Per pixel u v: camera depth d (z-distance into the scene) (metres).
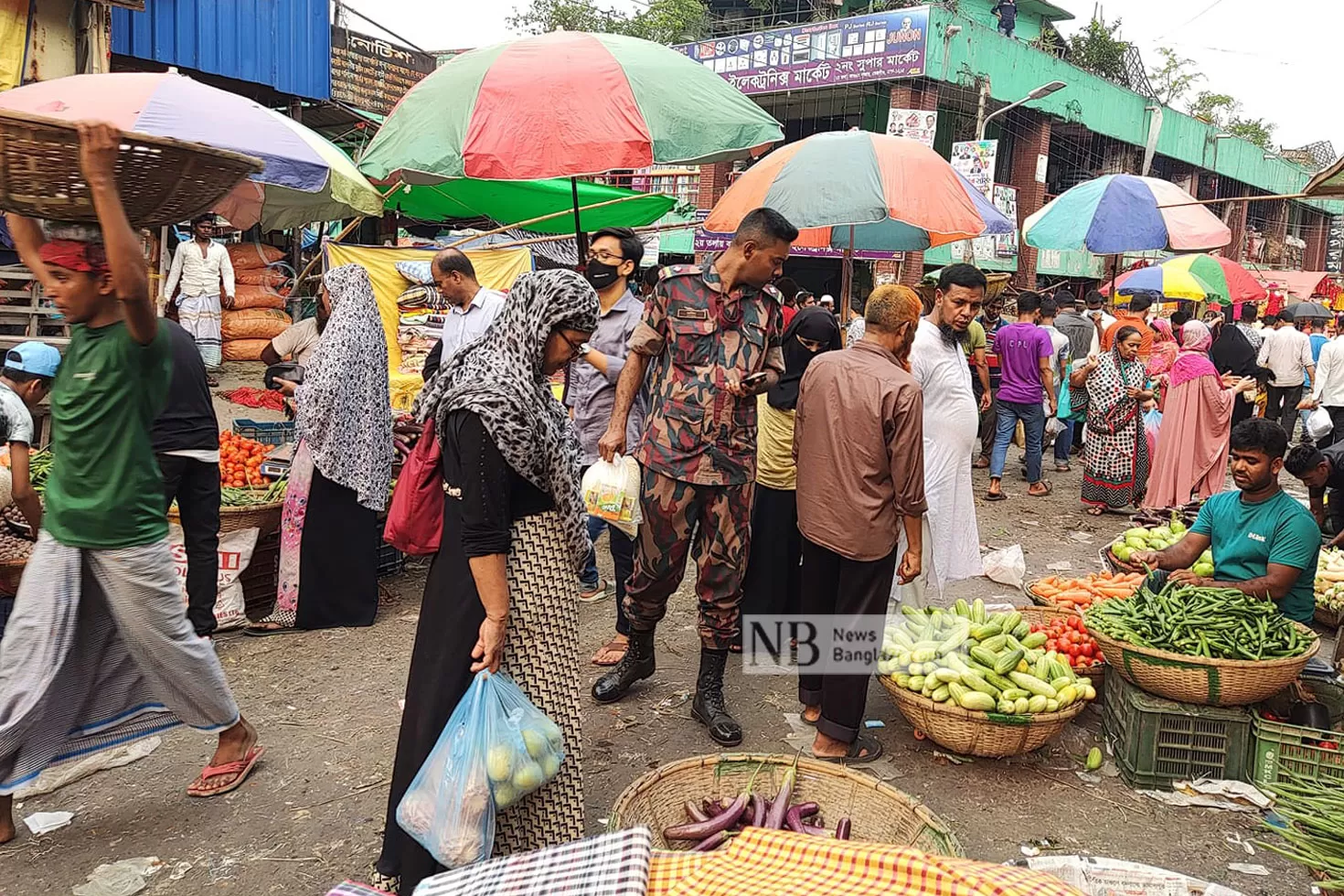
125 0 7.89
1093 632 3.73
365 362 4.83
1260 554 3.91
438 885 1.53
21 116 1.97
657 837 2.97
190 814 3.24
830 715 3.64
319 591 4.89
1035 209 22.77
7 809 3.01
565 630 2.67
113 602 2.90
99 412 2.75
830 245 7.87
